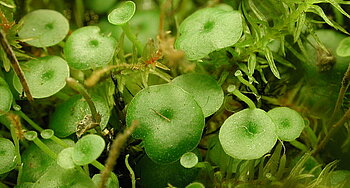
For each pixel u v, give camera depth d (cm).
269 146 5
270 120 5
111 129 5
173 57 5
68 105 5
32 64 5
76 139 5
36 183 5
